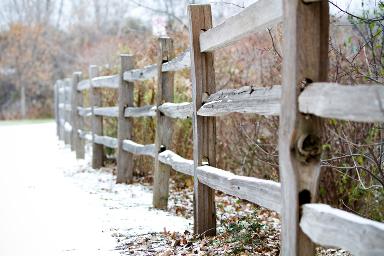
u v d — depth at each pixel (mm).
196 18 4387
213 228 4426
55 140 15648
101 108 8898
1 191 6941
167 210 5738
